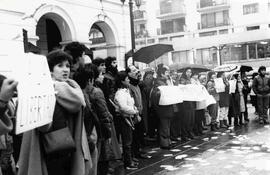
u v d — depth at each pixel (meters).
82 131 3.44
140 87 8.35
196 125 10.65
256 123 12.95
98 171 5.51
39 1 13.08
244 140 9.56
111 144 5.71
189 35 47.12
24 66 2.56
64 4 14.45
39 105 2.69
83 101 3.36
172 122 9.95
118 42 17.83
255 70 25.92
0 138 3.44
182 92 9.61
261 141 9.27
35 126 2.65
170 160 7.63
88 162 3.54
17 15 9.06
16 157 4.49
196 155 8.02
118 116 7.06
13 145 4.46
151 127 9.69
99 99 5.09
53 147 3.07
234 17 44.03
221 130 11.64
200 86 10.05
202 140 9.94
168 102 8.70
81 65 4.57
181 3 47.25
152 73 10.05
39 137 3.12
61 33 15.07
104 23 17.12
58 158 3.16
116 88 7.21
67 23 14.68
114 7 17.58
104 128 5.16
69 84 3.50
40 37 16.14
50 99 2.88
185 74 10.45
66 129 3.22
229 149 8.45
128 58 17.19
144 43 49.56
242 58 31.42
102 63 6.55
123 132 7.12
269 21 42.09
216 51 34.09
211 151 8.34
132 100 7.22
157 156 8.11
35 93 2.62
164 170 6.81
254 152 7.95
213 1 44.91
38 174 3.06
